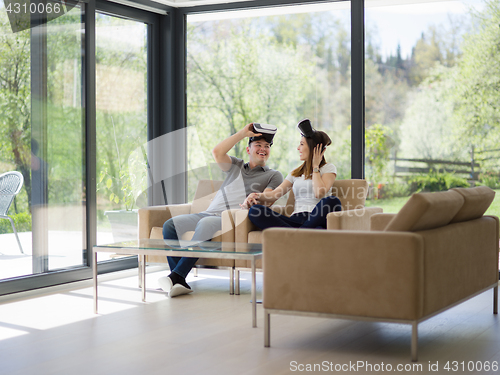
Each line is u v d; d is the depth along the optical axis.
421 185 4.72
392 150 4.80
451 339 2.72
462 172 4.60
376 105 4.83
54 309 3.48
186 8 5.40
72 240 4.43
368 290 2.41
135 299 3.77
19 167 3.99
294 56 5.12
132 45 5.17
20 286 3.94
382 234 2.38
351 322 3.08
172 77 5.45
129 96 5.13
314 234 2.50
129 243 3.51
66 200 4.38
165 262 4.15
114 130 4.95
